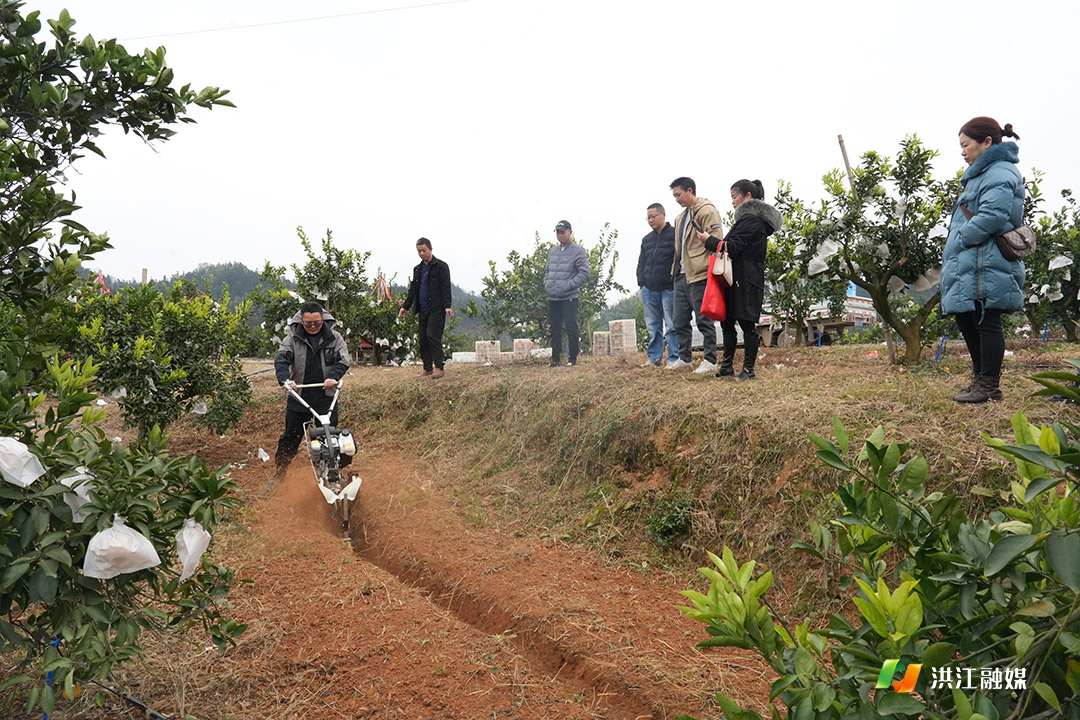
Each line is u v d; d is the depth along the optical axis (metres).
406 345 15.41
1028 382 5.44
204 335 7.62
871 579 1.95
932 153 6.79
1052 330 13.69
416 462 7.68
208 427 7.95
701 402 5.93
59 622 2.47
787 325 12.80
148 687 3.47
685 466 5.49
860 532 1.95
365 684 3.57
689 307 7.80
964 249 4.86
